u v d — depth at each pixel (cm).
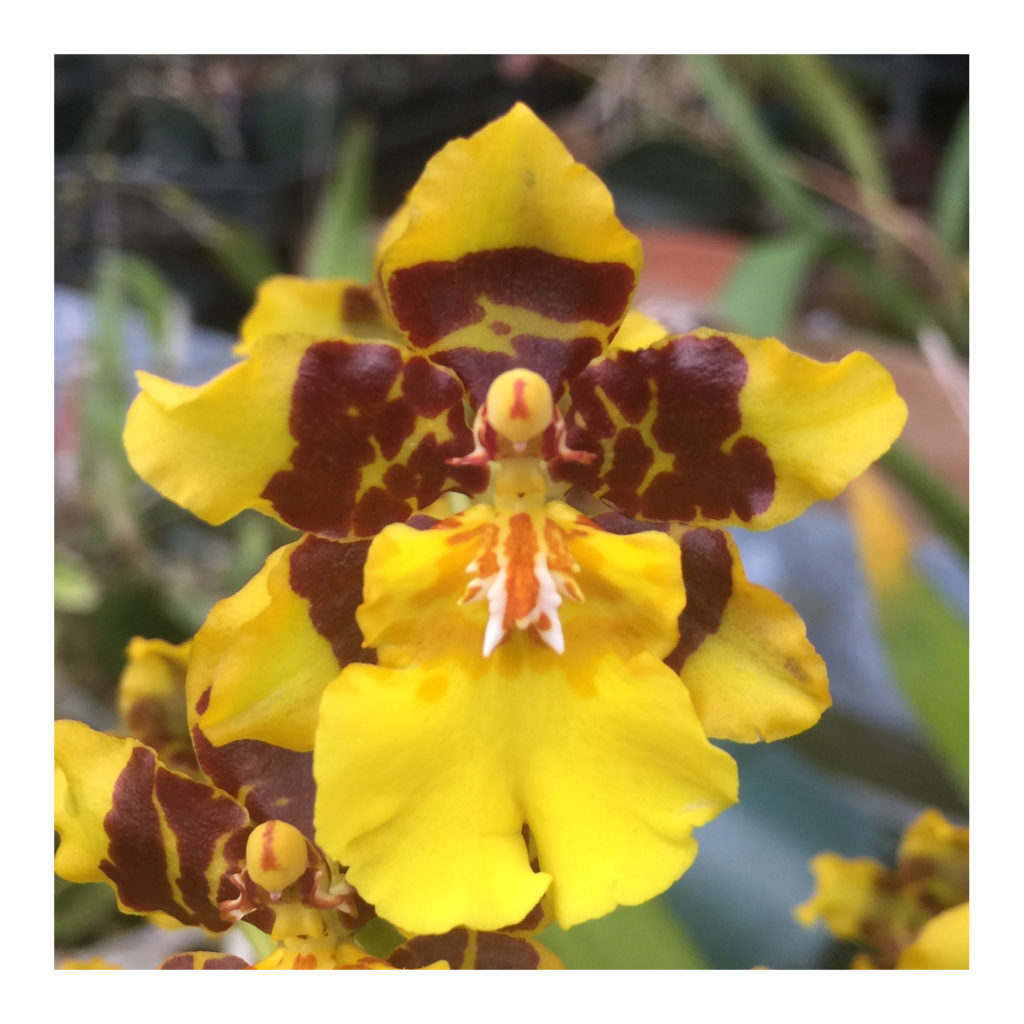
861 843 13
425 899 7
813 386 7
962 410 15
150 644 9
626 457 8
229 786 8
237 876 8
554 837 7
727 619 8
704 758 7
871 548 12
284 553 8
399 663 7
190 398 7
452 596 8
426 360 8
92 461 15
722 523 8
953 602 15
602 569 8
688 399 8
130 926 15
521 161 7
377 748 7
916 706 12
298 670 7
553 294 8
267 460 7
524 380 7
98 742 8
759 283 14
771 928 12
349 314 11
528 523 8
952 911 10
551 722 7
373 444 8
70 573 15
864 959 11
